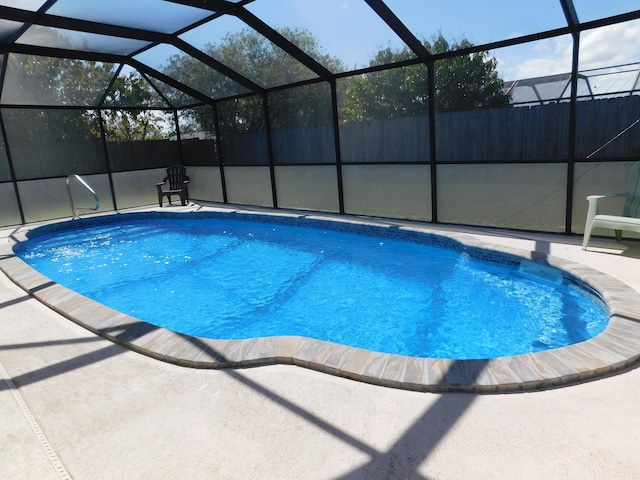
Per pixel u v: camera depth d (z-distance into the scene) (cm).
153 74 848
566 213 496
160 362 255
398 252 577
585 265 381
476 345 338
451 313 393
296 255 609
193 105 964
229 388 222
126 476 164
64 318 335
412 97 739
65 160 888
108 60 775
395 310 411
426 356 329
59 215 884
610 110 487
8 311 356
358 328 383
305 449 173
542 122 534
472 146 595
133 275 571
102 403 215
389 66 612
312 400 207
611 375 217
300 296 464
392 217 681
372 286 471
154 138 1026
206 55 718
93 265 625
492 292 430
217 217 848
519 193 536
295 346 253
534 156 548
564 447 167
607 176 465
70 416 206
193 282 533
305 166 790
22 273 454
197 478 161
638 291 321
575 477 151
